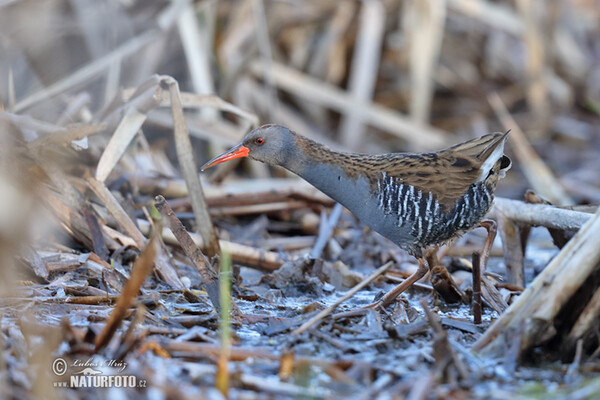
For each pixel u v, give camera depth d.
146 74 14.44
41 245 9.55
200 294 8.56
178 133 9.56
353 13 17.31
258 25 14.88
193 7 15.36
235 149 9.62
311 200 11.95
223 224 11.80
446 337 6.20
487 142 8.75
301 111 17.47
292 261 9.52
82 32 13.90
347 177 8.99
